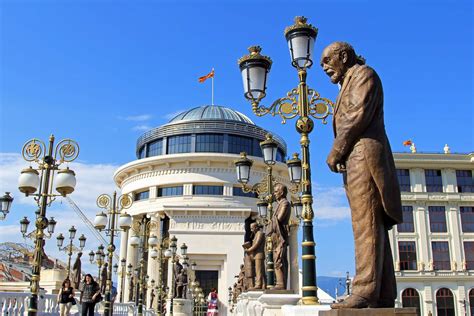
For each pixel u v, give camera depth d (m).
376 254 4.14
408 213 48.28
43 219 10.06
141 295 27.22
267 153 12.48
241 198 54.47
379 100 4.42
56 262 42.91
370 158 4.25
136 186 57.78
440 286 46.06
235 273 51.19
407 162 49.22
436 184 49.41
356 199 4.28
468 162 49.69
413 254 47.12
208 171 54.88
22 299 16.11
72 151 10.69
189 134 57.62
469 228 48.28
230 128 57.28
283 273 10.29
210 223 52.72
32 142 10.36
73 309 22.91
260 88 8.20
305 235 7.28
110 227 17.98
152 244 30.53
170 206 52.69
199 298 45.62
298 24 7.71
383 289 4.22
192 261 51.66
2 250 48.03
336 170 4.65
